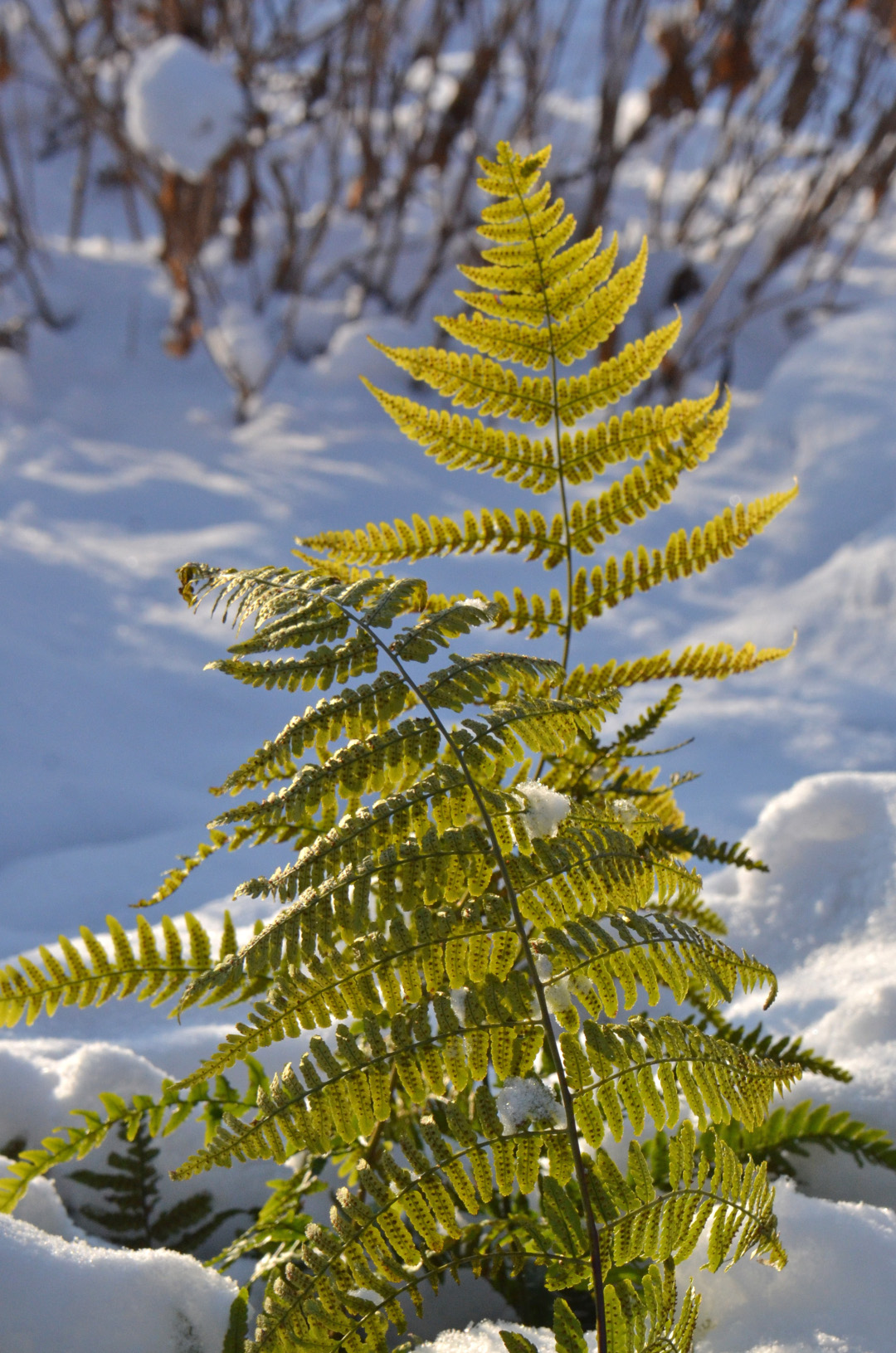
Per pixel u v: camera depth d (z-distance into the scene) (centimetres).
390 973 112
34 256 454
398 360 126
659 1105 112
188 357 418
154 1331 119
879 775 169
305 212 499
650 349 126
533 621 128
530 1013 112
